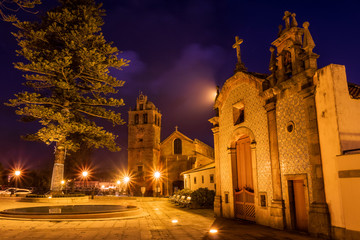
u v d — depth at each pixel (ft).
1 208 53.42
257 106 42.78
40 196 72.08
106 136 76.38
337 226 27.78
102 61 71.46
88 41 72.90
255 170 41.98
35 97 67.05
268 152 39.52
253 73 45.80
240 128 46.96
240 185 48.11
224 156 52.37
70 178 146.20
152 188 169.99
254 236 30.86
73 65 74.02
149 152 175.83
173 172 171.83
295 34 36.60
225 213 49.75
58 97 73.67
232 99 50.49
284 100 36.68
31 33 66.95
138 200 102.78
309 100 32.27
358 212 25.77
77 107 74.79
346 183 26.99
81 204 64.75
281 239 29.17
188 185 132.77
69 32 71.77
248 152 46.70
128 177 162.30
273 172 37.58
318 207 29.73
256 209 41.16
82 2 76.69
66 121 67.21
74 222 38.11
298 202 34.22
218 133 55.16
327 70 30.40
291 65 36.60
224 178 51.78
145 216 48.57
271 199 38.22
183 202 72.54
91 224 36.91
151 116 182.50
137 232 31.99
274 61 40.06
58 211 46.80
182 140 176.55
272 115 38.47
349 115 29.50
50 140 66.33
